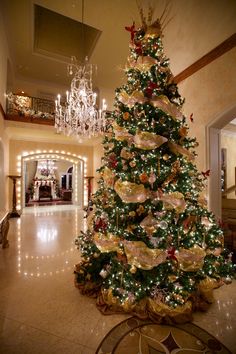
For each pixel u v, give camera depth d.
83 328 1.93
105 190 2.68
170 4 4.07
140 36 2.54
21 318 2.05
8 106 7.19
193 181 2.47
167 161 2.21
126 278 2.13
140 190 2.00
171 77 2.49
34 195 13.46
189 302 2.12
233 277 2.41
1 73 5.63
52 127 7.66
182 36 4.18
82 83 6.65
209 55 3.64
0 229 3.53
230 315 2.12
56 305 2.27
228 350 1.68
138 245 1.96
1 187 6.55
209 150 3.68
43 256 3.69
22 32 6.20
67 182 15.31
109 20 5.52
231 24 3.25
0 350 1.67
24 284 2.71
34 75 8.75
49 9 5.49
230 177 7.93
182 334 1.86
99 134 7.19
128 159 2.24
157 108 2.17
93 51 7.04
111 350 1.68
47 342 1.76
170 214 2.11
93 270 2.58
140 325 1.97
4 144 6.83
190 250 2.05
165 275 2.09
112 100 9.76
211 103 3.63
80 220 7.05
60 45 7.17
